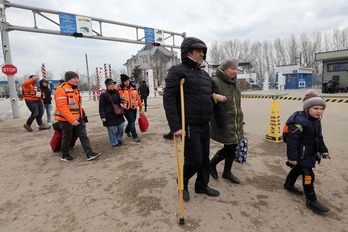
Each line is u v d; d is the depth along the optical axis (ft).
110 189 10.84
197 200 9.57
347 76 69.72
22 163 14.92
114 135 17.56
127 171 12.85
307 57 184.75
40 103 25.59
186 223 8.09
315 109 8.64
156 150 16.35
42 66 53.98
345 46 174.40
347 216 8.57
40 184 11.73
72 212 9.07
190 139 8.59
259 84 152.87
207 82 8.83
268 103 47.06
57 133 16.46
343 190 10.40
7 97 155.12
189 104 8.45
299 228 7.86
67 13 40.16
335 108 34.76
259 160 14.01
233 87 10.26
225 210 8.85
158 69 169.07
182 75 8.31
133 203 9.50
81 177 12.36
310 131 8.76
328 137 18.72
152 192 10.30
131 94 18.44
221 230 7.73
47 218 8.75
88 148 14.98
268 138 18.22
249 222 8.14
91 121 30.45
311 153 8.94
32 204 9.82
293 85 114.42
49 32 38.78
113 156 15.49
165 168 12.98
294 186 10.23
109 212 8.95
